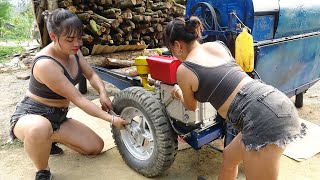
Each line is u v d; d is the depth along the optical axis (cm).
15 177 279
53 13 240
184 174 276
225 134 260
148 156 266
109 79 369
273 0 289
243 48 237
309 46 337
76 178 274
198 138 246
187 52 197
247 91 179
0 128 364
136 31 588
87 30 538
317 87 486
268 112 172
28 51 698
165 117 245
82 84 462
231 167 221
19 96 463
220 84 183
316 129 340
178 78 195
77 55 282
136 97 254
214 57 192
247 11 268
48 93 265
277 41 290
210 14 284
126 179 270
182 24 192
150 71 254
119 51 569
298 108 409
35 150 252
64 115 288
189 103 205
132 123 281
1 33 891
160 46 639
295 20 315
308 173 274
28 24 939
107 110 283
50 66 248
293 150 306
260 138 172
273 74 293
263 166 178
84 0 535
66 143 297
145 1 586
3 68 598
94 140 303
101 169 286
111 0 545
